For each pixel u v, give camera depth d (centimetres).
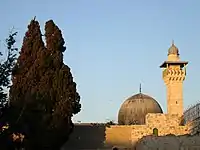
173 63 7475
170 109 7338
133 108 7344
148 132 6450
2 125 2141
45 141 4034
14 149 2267
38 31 5431
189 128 6138
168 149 4969
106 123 6969
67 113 5125
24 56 5322
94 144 6288
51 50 5459
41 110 2481
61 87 5234
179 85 7381
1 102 2128
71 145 6194
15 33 2519
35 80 5138
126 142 6394
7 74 2117
